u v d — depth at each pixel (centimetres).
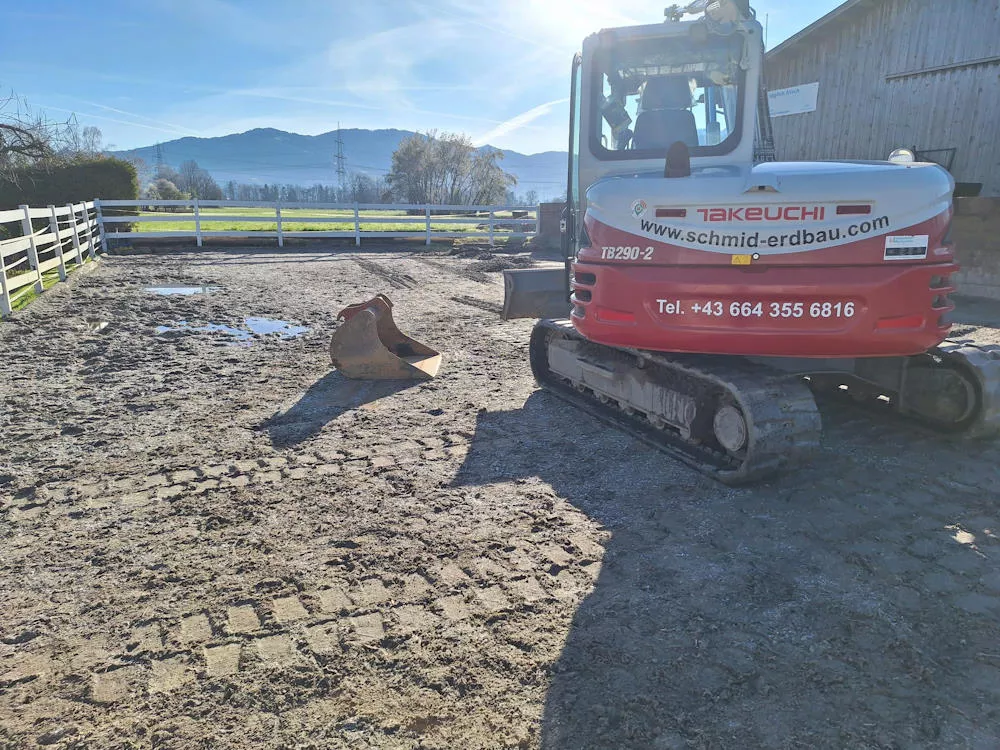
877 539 363
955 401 482
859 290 372
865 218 372
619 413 550
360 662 272
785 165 422
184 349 809
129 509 406
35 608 310
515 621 297
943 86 1145
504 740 233
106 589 325
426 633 289
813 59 1391
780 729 235
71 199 2044
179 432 535
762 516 390
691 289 397
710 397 450
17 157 2053
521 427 544
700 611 303
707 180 395
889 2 1227
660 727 237
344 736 235
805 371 446
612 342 434
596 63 494
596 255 432
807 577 328
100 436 526
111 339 851
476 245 2153
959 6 1111
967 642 279
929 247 373
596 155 504
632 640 283
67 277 1317
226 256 1875
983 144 1091
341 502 414
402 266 1667
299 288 1301
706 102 489
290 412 584
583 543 363
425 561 346
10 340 829
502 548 359
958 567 335
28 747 231
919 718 239
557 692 254
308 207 2108
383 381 681
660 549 356
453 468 465
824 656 272
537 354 649
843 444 495
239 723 242
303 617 301
